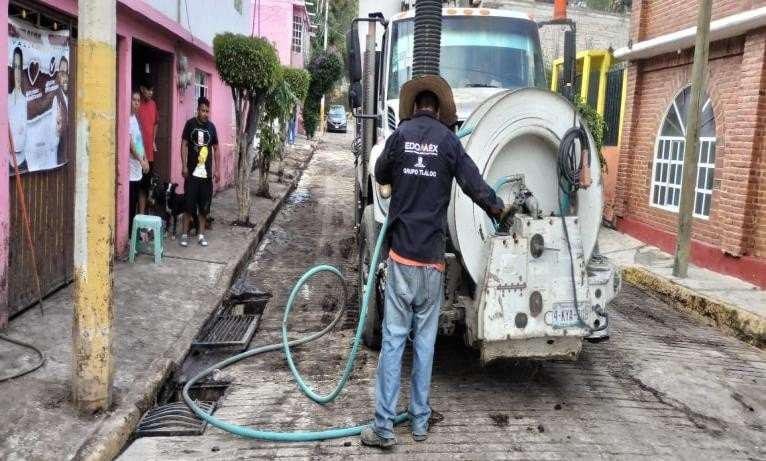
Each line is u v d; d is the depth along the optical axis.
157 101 10.59
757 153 8.34
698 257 9.48
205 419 4.44
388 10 8.77
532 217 4.55
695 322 7.41
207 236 10.10
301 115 36.56
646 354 6.18
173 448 4.18
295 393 5.09
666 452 4.27
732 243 8.60
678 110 10.59
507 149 4.82
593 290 4.80
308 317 7.11
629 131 12.05
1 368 4.77
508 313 4.52
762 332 6.48
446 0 8.15
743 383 5.55
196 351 6.02
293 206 14.75
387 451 4.18
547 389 5.24
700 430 4.62
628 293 8.63
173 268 8.10
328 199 15.94
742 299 7.39
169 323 6.36
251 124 11.00
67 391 4.53
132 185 9.20
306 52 37.44
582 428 4.56
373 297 5.75
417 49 4.83
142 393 4.69
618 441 4.39
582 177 4.72
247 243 9.83
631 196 12.12
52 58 6.31
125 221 8.44
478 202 4.26
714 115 9.48
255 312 7.31
